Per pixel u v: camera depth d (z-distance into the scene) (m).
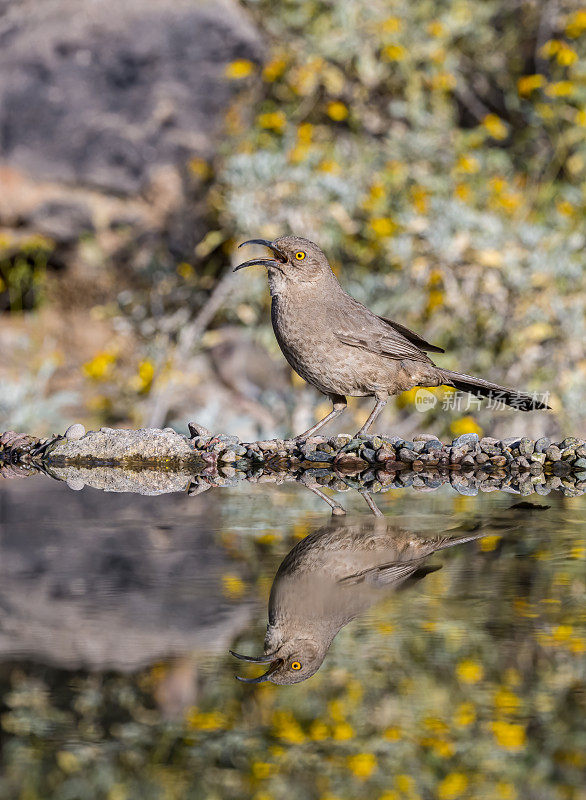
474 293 12.30
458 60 15.15
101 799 2.72
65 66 14.24
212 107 14.53
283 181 12.57
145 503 6.95
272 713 3.27
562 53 13.32
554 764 2.97
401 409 12.74
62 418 12.84
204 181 14.39
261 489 7.67
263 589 4.63
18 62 14.19
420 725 3.19
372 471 8.74
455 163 13.31
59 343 14.64
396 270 12.56
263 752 3.03
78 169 14.24
